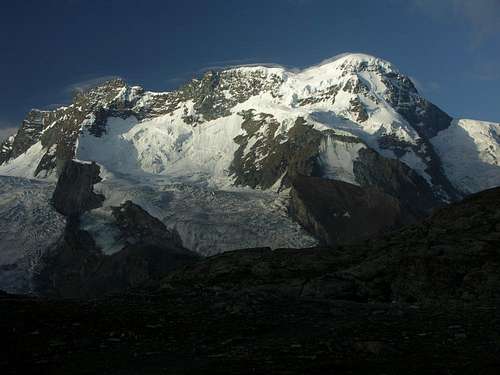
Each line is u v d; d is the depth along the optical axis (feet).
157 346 108.47
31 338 110.83
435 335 112.88
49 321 122.93
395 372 87.66
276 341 111.45
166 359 99.91
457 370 88.07
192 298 151.43
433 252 178.60
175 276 221.25
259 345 108.47
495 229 187.73
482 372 86.38
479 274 162.61
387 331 117.39
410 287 165.89
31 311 129.39
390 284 170.71
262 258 217.97
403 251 186.80
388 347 100.78
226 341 111.55
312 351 102.47
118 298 151.94
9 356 99.91
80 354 102.78
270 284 189.78
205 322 126.41
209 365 94.43
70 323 122.52
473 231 189.98
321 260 206.49
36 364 96.27
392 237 212.23
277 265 206.90
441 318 128.67
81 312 131.44
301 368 90.84
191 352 104.47
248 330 120.06
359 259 201.46
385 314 135.03
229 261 221.05
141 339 113.29
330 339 111.55
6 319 122.01
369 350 100.73
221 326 123.03
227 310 136.87
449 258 173.47
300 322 128.16
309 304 146.00
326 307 142.82
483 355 96.89
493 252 173.06
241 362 95.71
